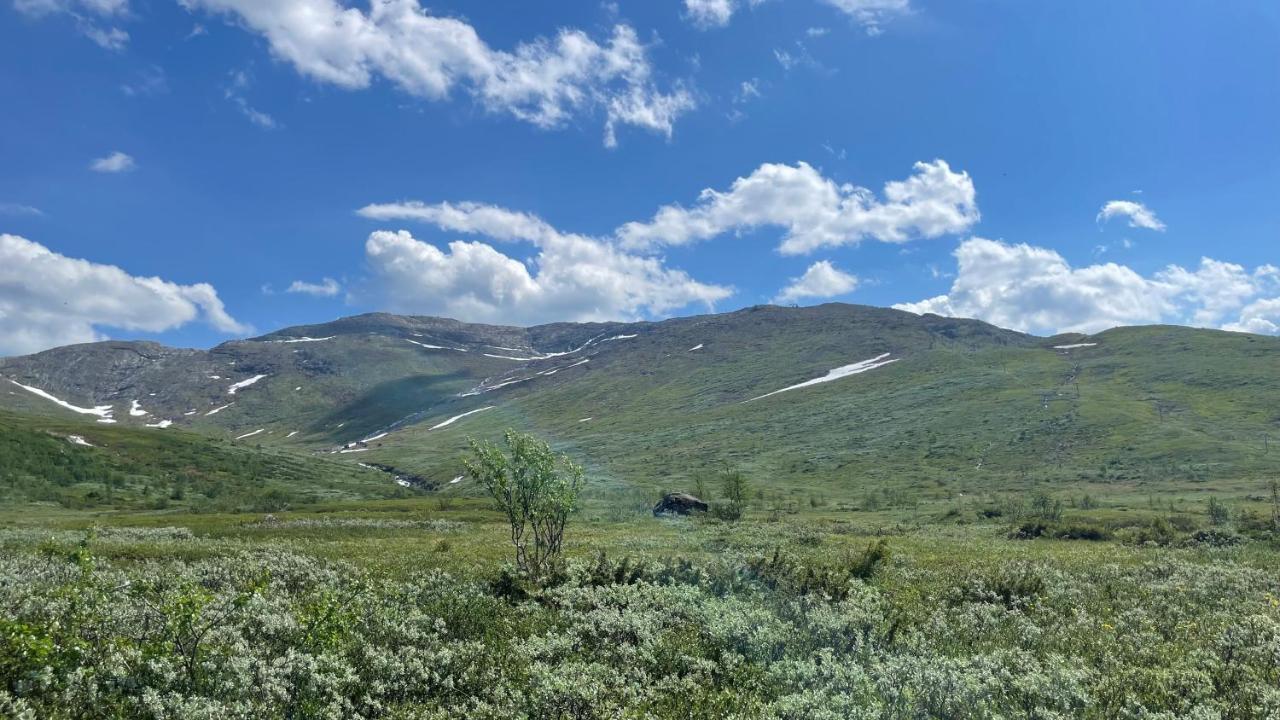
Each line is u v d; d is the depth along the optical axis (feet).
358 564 75.82
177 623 31.07
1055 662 37.70
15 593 40.57
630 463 576.61
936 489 378.53
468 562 80.69
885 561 85.92
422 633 38.86
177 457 546.67
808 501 352.49
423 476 646.33
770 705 30.04
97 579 46.11
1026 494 341.62
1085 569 81.82
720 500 328.70
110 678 27.48
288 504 361.51
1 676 25.73
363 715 27.94
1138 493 325.21
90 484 431.84
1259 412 472.44
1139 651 42.60
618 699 30.83
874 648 40.78
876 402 654.12
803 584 60.39
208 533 143.02
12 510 320.91
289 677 29.71
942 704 31.68
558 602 51.42
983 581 66.03
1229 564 89.40
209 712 25.13
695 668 35.70
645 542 118.83
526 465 72.08
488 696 30.99
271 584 52.90
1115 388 587.68
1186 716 30.66
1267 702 32.89
